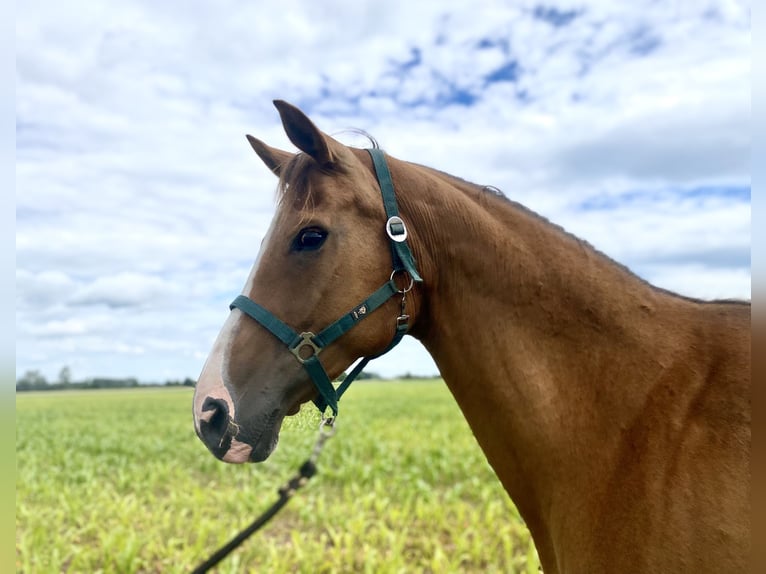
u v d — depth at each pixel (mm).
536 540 2109
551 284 2025
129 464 13305
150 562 6539
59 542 6711
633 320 1937
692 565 1573
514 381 2018
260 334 2000
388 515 7922
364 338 2029
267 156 2492
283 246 2035
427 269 2135
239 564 6285
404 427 18312
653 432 1769
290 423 2084
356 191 2041
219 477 11734
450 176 2416
